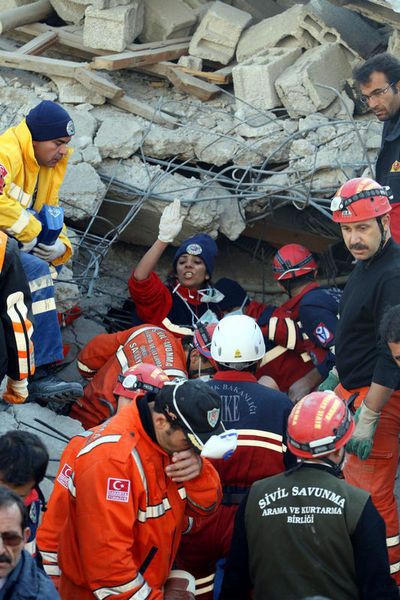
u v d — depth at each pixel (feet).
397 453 18.51
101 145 24.93
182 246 23.26
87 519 12.96
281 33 26.25
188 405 12.84
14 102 25.52
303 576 12.91
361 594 12.85
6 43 26.84
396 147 20.75
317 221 27.40
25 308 16.51
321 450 13.24
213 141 25.21
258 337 17.02
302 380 21.91
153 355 20.11
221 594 13.76
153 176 25.11
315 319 21.31
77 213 24.22
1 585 10.64
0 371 16.49
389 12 24.17
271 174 25.27
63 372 23.61
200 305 23.57
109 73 27.02
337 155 24.40
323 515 12.95
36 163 19.93
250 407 16.19
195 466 13.28
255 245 30.37
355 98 25.31
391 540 18.26
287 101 25.30
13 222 19.29
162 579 13.78
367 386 18.10
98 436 13.35
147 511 13.33
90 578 12.99
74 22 27.04
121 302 27.40
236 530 13.60
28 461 12.79
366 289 17.48
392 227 20.65
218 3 27.14
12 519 10.50
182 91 26.81
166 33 26.81
